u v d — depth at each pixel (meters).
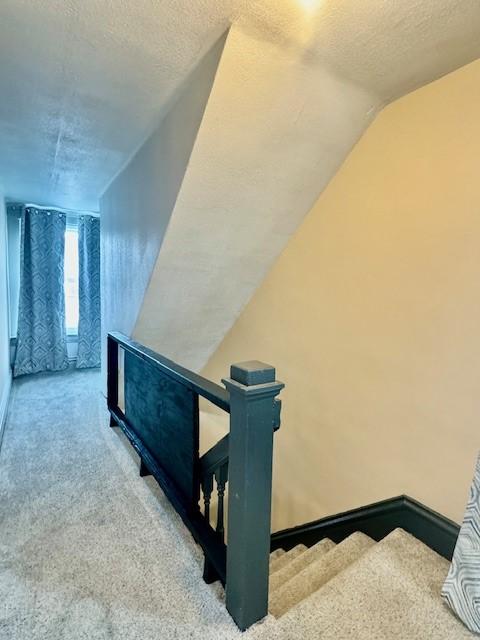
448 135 1.49
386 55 1.41
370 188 1.82
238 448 1.14
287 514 2.44
